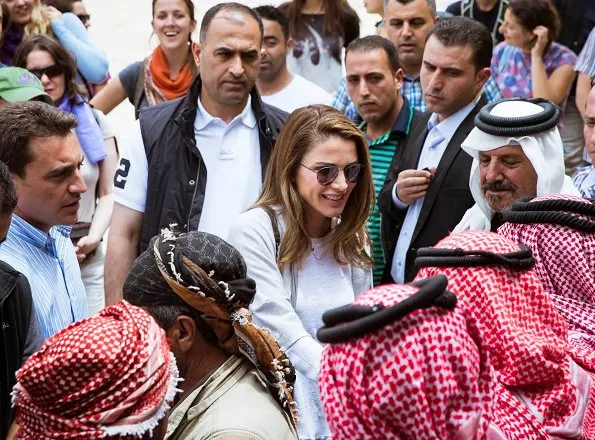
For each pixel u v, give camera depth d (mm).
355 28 9320
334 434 2635
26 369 2688
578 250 3590
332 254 4930
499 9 9148
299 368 4605
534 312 3121
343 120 4797
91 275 7156
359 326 2516
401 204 6062
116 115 12648
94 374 2693
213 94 5852
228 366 3301
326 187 4754
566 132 8688
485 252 3062
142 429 2738
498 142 4949
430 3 7684
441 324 2568
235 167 5883
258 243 4781
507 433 2980
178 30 8391
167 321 3262
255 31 5863
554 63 8547
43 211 4504
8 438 3961
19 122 4438
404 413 2529
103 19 16281
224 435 3115
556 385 3105
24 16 8789
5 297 4004
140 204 5926
